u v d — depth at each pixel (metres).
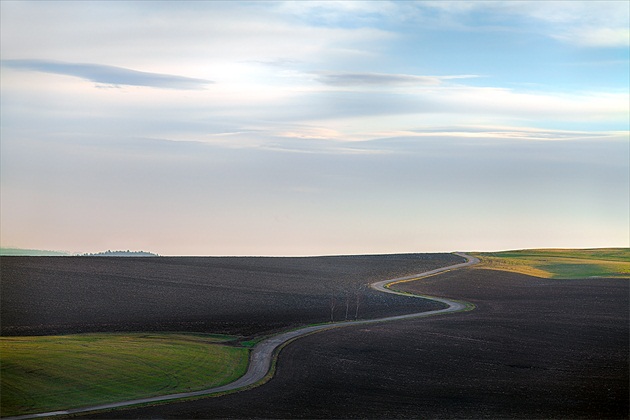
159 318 104.94
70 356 67.62
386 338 90.69
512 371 74.50
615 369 75.81
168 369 66.81
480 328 99.25
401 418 56.09
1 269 143.62
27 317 101.19
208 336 90.38
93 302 116.19
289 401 59.97
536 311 115.31
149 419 52.16
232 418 53.81
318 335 92.00
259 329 97.00
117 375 63.12
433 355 81.25
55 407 54.09
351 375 70.75
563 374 73.38
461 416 57.00
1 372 60.38
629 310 116.50
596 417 57.12
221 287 138.88
